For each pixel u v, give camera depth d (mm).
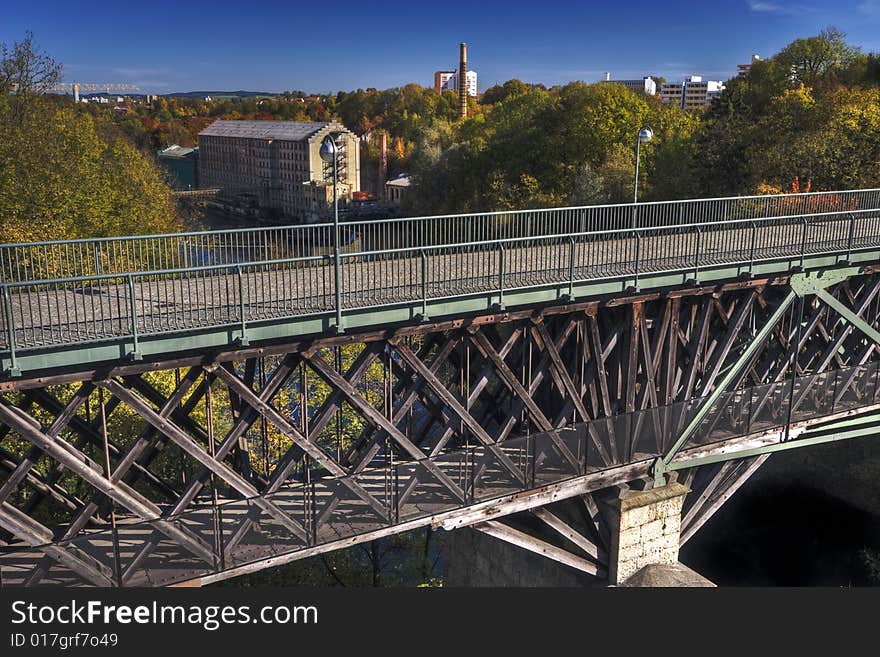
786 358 18250
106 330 10703
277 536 12617
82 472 10719
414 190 83938
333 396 12516
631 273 14602
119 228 42062
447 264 15625
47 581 11086
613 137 59781
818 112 46875
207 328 11008
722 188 48969
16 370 9820
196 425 13445
